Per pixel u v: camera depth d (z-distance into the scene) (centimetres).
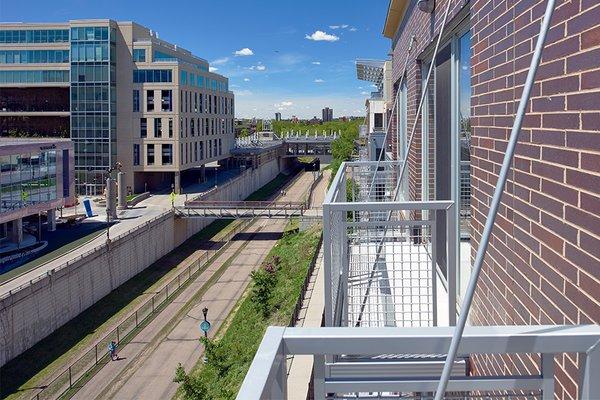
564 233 227
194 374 1978
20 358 2091
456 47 507
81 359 2120
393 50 1293
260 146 7156
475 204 389
